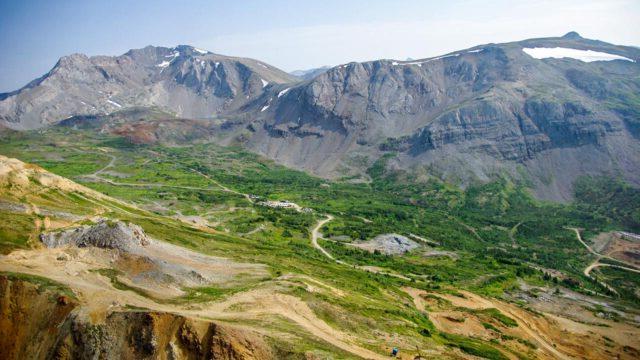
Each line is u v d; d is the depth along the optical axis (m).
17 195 103.12
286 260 123.62
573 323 127.38
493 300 132.00
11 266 74.94
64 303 66.38
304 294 88.62
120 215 117.06
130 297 74.06
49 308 66.50
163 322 62.25
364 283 120.31
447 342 91.25
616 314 137.50
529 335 112.31
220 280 91.94
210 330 60.88
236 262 106.25
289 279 97.50
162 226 123.94
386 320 91.31
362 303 98.50
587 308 140.25
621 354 110.56
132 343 61.28
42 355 62.75
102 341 61.59
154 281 83.19
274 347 62.81
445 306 119.75
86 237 88.12
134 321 62.69
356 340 77.06
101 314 64.75
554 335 117.38
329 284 107.44
